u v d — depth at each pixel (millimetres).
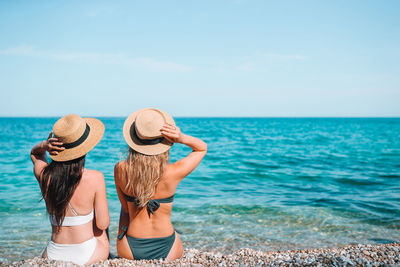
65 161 2604
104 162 13031
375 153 18328
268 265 3014
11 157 14523
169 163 2873
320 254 3301
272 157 16047
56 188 2619
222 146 22875
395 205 6645
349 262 2875
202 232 5141
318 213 6133
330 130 54812
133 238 2957
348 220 5723
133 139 2711
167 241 3004
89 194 2734
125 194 2932
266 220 5746
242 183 9336
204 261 3135
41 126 63906
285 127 69062
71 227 2760
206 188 8539
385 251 3461
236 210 6352
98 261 2885
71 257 2783
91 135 2709
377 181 9688
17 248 4383
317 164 13586
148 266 2805
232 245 4594
